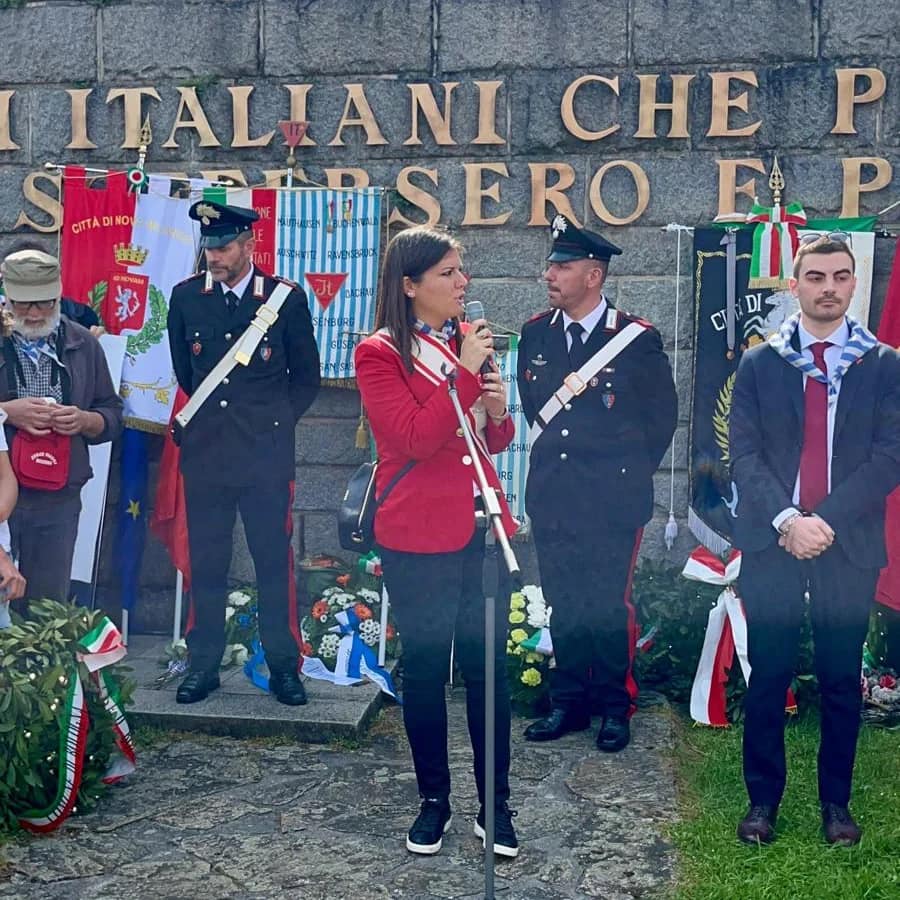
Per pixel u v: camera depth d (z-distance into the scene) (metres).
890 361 4.23
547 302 6.55
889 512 5.78
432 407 3.88
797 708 5.51
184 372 5.67
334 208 6.45
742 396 4.35
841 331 4.27
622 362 5.24
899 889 3.90
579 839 4.36
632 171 6.45
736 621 5.54
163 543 6.55
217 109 6.68
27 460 5.20
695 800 4.68
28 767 4.41
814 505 4.20
